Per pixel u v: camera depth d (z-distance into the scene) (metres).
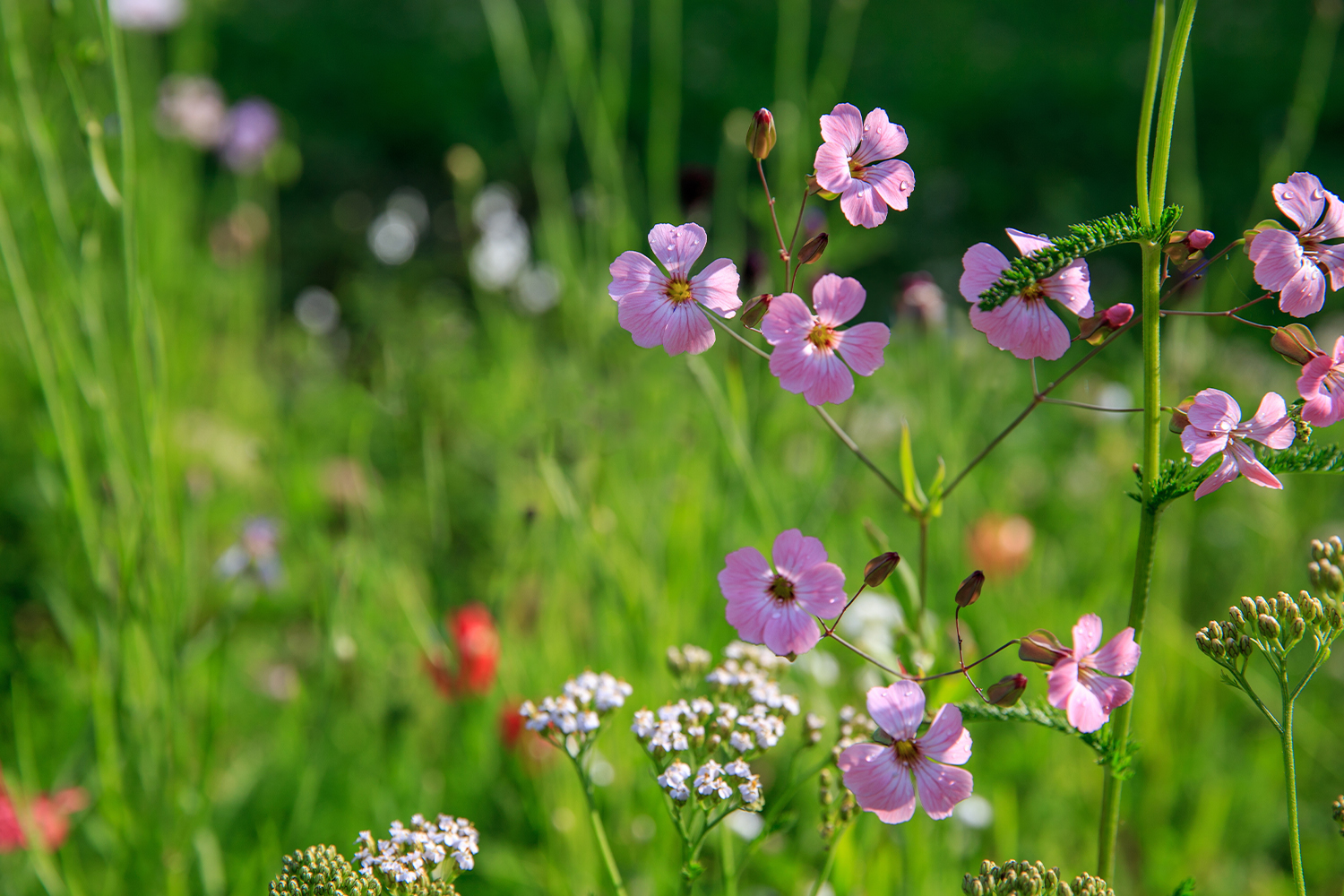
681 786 0.84
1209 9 3.79
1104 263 2.20
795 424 1.22
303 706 1.04
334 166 2.81
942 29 3.83
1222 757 1.16
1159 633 1.15
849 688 1.01
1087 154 2.96
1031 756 1.06
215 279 1.69
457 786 1.01
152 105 1.67
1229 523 1.44
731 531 1.01
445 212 2.61
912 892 0.93
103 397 0.94
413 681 1.08
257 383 1.66
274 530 1.05
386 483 1.41
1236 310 0.82
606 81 1.30
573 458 1.09
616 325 1.28
